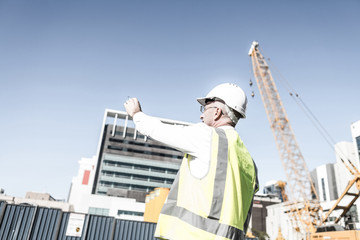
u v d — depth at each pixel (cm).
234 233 107
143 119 123
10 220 2145
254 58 5762
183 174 119
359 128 6619
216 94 145
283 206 8300
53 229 2188
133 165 9719
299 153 4938
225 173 115
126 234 2370
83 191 9825
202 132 120
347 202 5603
